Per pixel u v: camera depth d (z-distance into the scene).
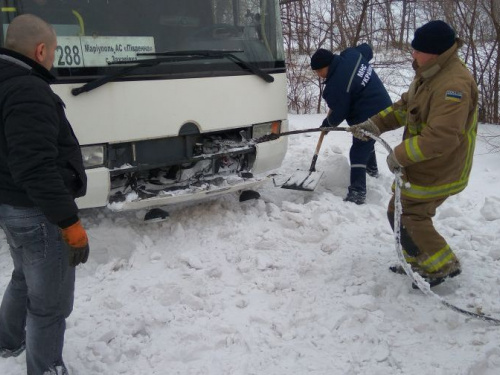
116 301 3.58
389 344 3.07
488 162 6.75
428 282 3.51
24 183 2.21
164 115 4.12
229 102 4.45
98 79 3.79
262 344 3.17
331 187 5.90
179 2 4.23
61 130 2.45
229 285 3.85
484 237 4.38
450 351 2.96
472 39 9.50
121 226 4.58
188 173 4.50
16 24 2.38
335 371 2.87
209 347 3.16
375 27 11.62
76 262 2.40
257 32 4.68
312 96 11.82
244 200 5.10
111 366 3.02
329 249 4.23
